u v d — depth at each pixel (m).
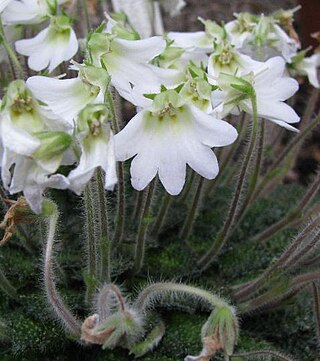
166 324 0.09
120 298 0.07
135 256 0.09
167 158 0.07
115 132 0.07
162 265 0.09
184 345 0.08
